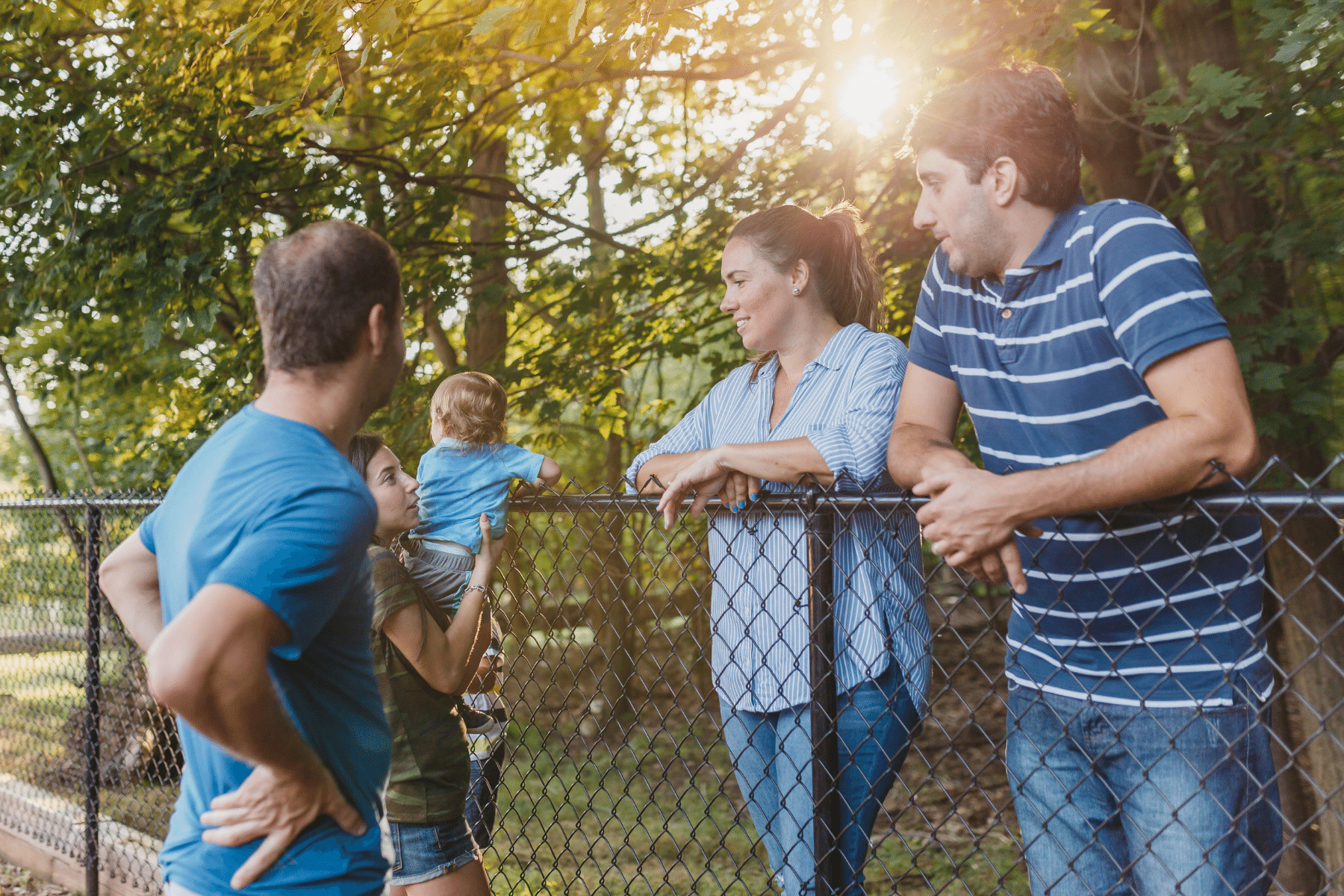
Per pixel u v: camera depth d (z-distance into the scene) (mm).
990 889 4848
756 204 5820
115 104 4691
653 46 3803
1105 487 1462
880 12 4578
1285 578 4621
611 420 6332
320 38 3812
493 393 2453
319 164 5219
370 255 1408
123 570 1593
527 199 6297
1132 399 1637
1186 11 4523
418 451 5254
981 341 1814
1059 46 4414
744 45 5688
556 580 8016
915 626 2113
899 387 2188
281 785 1309
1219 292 4133
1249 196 4645
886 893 4918
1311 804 4625
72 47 5219
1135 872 1727
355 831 1405
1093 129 4742
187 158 4844
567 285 5895
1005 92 1657
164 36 4789
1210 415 1431
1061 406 1706
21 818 4621
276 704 1257
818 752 1987
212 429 5395
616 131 6695
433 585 2365
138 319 5562
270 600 1219
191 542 1305
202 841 1361
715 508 2281
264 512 1261
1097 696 1729
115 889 3943
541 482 2430
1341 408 4566
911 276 5539
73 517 4113
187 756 1431
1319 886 4574
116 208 4875
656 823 6141
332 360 1383
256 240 5891
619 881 4984
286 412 1385
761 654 2211
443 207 5410
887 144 5102
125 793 3990
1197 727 1615
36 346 7703
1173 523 1591
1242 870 1612
